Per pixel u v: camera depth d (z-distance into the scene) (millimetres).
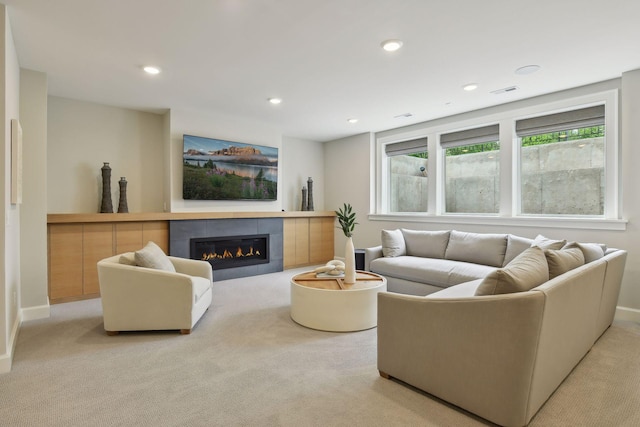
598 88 3607
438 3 2229
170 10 2320
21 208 3266
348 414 1810
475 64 3174
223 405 1892
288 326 3143
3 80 2229
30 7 2279
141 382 2137
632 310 3320
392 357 2123
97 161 4445
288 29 2568
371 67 3256
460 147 4977
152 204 4875
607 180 3551
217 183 5023
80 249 3969
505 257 3797
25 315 3273
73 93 4035
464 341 1785
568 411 1831
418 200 5527
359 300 3023
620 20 2418
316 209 6781
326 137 6438
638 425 1722
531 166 4258
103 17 2406
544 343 1677
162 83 3689
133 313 2881
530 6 2256
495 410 1688
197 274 3611
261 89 3863
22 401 1926
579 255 2484
